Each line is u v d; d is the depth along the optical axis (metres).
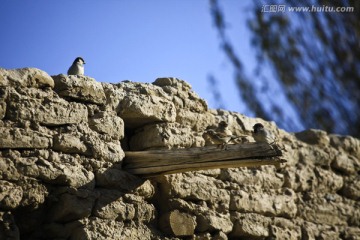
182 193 10.95
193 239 10.87
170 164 10.12
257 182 12.31
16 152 9.21
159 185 10.85
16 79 9.52
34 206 9.29
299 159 13.62
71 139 9.71
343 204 14.03
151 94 11.08
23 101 9.42
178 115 11.38
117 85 10.98
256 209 12.05
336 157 14.18
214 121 11.98
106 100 10.48
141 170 10.27
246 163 9.77
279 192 12.77
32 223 9.53
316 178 13.70
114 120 10.34
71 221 9.60
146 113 10.74
